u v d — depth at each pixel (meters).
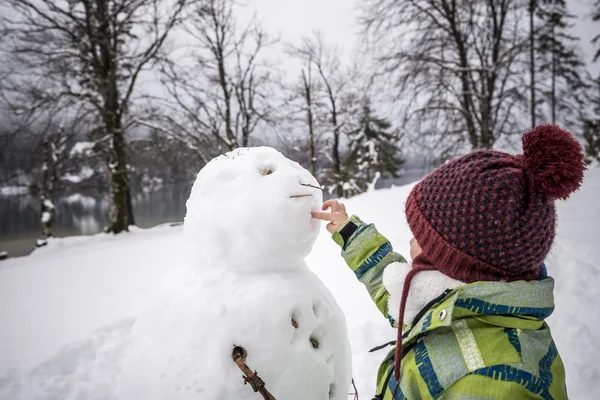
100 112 16.88
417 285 1.16
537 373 0.95
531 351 0.99
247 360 1.45
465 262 1.05
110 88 16.80
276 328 1.50
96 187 21.72
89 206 39.62
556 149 0.98
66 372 3.57
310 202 1.65
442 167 1.17
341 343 1.75
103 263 9.12
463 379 0.97
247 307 1.51
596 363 2.97
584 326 3.36
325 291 1.87
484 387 0.94
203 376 1.44
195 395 1.43
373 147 24.06
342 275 5.15
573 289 3.95
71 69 15.91
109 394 3.22
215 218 1.62
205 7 19.42
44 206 18.67
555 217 1.08
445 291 1.07
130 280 7.23
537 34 17.48
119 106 17.48
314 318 1.64
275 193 1.60
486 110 18.27
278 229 1.58
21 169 19.30
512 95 17.86
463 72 18.72
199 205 1.69
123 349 3.89
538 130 1.01
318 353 1.63
